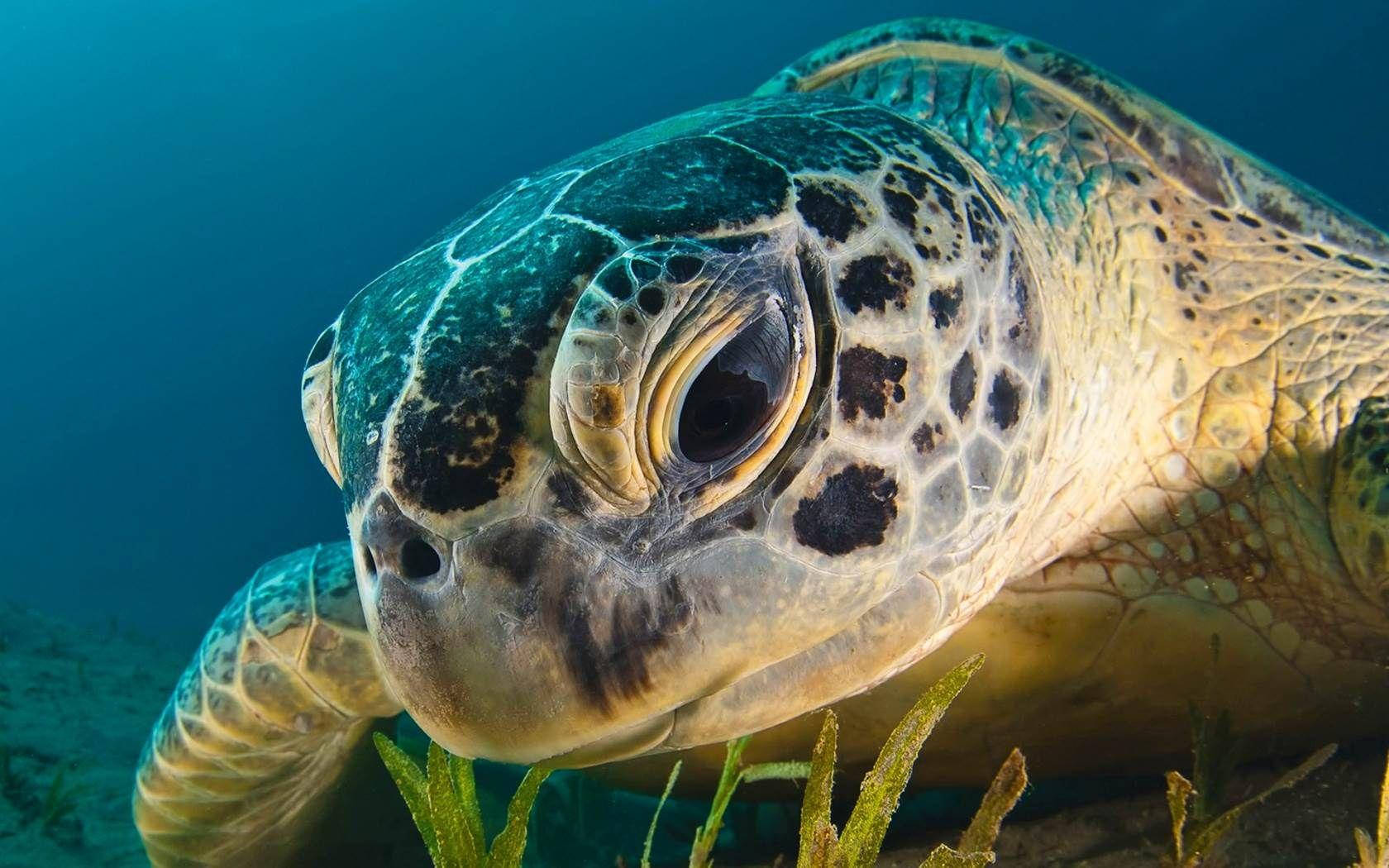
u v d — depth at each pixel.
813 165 0.27
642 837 0.59
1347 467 0.36
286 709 0.39
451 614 0.24
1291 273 0.39
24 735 0.67
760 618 0.25
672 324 0.23
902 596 0.27
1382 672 0.36
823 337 0.26
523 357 0.24
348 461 0.24
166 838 0.43
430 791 0.27
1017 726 0.36
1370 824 0.32
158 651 1.22
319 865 0.45
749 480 0.25
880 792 0.26
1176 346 0.38
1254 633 0.36
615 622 0.24
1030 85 0.42
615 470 0.23
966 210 0.29
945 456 0.27
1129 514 0.37
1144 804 0.36
